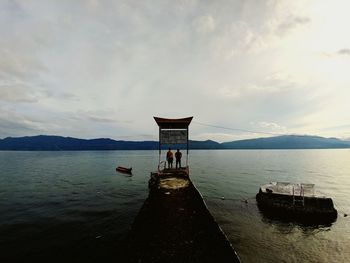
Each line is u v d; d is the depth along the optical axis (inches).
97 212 918.4
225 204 1026.1
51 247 592.1
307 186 909.8
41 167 3201.3
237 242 627.2
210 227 373.7
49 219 827.4
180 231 364.2
